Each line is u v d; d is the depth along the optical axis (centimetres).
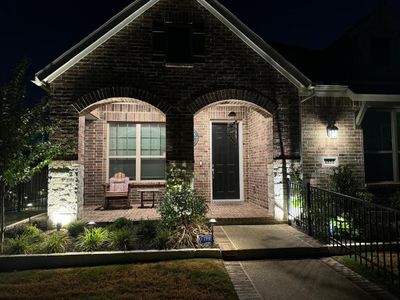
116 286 459
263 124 928
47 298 421
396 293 437
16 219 915
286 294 437
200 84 805
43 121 636
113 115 1052
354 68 1007
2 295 430
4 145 577
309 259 583
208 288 451
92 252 564
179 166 783
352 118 844
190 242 603
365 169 892
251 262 569
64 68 767
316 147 823
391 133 914
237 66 816
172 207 646
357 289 452
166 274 501
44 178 1086
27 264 546
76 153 762
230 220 788
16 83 593
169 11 808
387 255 594
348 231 634
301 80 807
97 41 773
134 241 614
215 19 821
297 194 757
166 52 802
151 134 1088
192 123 795
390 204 812
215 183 1073
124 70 786
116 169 1069
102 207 988
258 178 980
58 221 747
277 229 738
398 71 999
